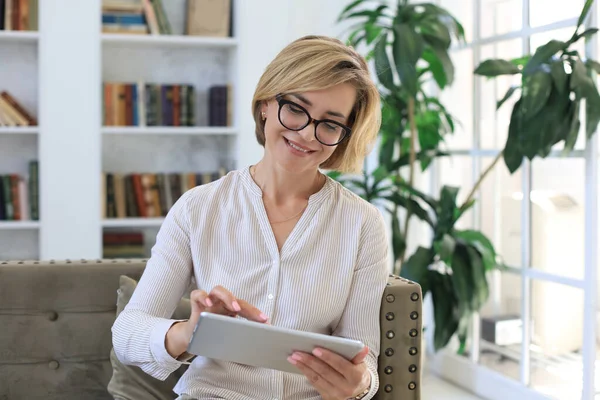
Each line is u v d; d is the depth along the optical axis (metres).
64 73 3.82
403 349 1.81
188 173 4.14
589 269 2.90
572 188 2.98
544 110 2.75
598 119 2.66
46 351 2.02
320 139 1.58
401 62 3.02
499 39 3.34
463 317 3.12
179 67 4.22
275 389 1.63
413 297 1.81
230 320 1.33
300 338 1.36
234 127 4.10
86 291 2.05
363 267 1.71
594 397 2.91
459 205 3.66
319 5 4.18
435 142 3.48
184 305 1.96
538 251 3.19
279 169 1.70
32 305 2.03
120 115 4.00
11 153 4.02
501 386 3.36
